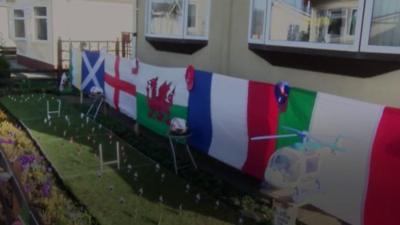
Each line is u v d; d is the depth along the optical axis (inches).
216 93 210.2
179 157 239.0
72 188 190.9
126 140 272.5
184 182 203.8
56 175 207.0
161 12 330.6
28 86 454.6
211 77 213.2
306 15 208.5
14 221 118.7
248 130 192.2
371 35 177.3
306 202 152.6
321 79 208.2
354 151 143.3
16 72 479.8
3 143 225.6
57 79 488.7
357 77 189.9
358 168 142.5
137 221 163.6
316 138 156.6
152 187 196.5
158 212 171.6
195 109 227.3
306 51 205.8
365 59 180.2
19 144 244.5
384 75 179.3
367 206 140.7
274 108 176.1
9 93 418.3
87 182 198.8
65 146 252.1
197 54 302.5
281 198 151.5
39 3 590.9
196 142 230.2
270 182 156.7
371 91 185.2
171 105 248.1
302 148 152.9
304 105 161.3
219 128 210.8
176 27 312.2
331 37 196.5
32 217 104.2
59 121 313.6
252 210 175.2
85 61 383.2
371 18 175.6
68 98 411.5
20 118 316.8
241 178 211.5
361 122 140.6
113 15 615.2
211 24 283.3
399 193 130.7
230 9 263.9
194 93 226.8
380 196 136.3
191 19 299.7
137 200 181.9
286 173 150.6
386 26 173.8
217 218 168.1
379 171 135.8
